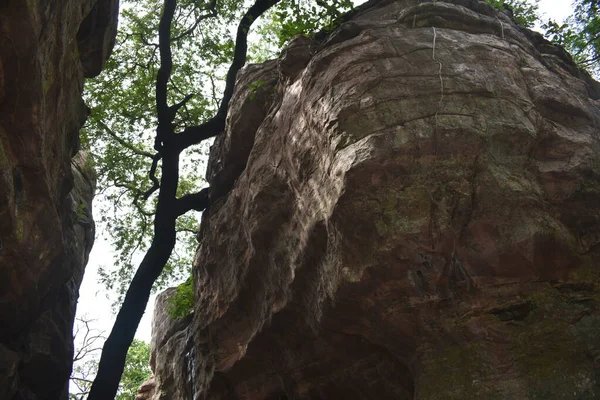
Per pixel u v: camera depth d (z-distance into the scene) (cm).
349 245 773
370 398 933
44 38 920
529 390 673
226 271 1214
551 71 927
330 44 929
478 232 741
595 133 832
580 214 765
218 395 1206
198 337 1290
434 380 722
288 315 993
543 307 722
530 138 782
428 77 812
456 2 945
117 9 1336
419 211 745
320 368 989
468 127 766
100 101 1744
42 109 953
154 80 1806
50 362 1351
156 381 1717
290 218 961
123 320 1417
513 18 1087
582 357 686
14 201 978
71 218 1516
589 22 1371
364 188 759
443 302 747
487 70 828
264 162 1052
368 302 782
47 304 1288
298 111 948
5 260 1033
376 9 1008
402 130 769
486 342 716
